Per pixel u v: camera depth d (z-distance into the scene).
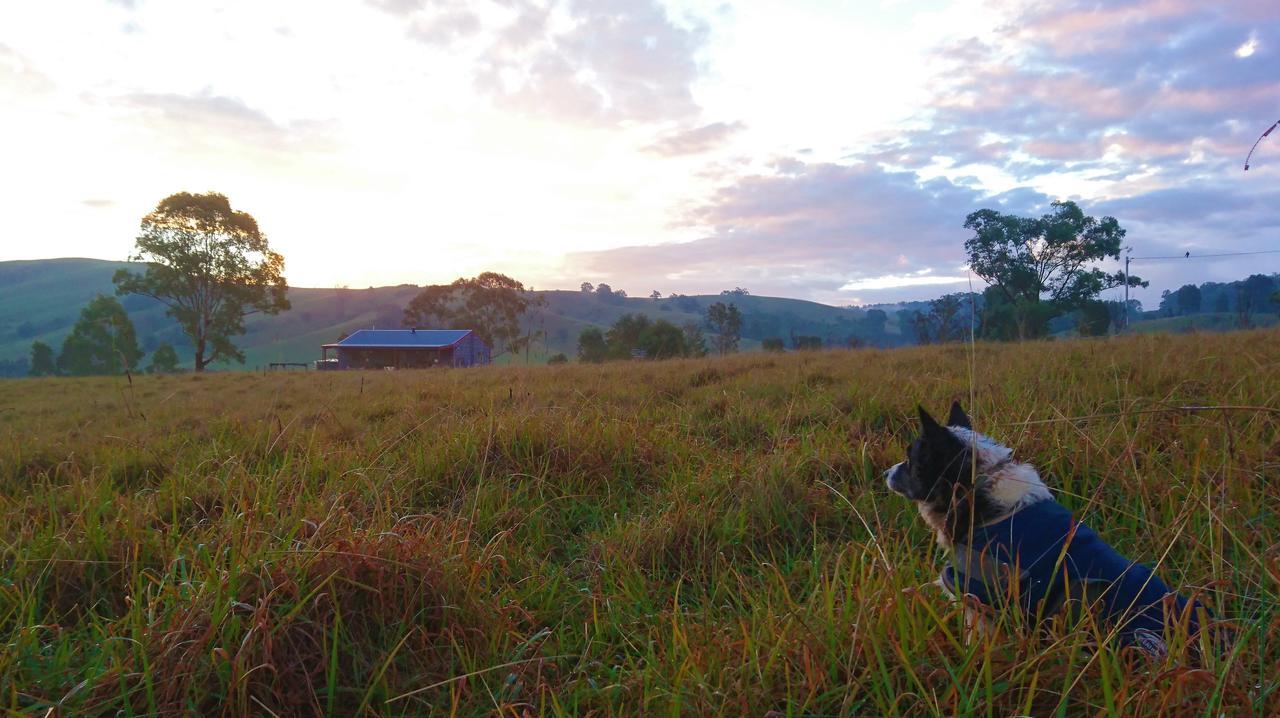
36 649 2.93
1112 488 4.40
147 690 2.53
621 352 44.00
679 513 4.64
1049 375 7.91
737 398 8.31
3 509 4.80
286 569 3.17
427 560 3.48
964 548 3.17
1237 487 3.82
